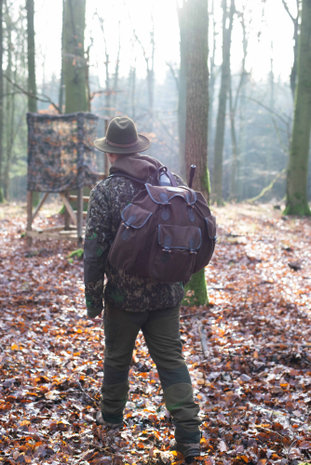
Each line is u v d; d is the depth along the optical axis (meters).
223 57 21.56
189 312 5.68
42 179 9.04
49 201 21.00
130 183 2.53
